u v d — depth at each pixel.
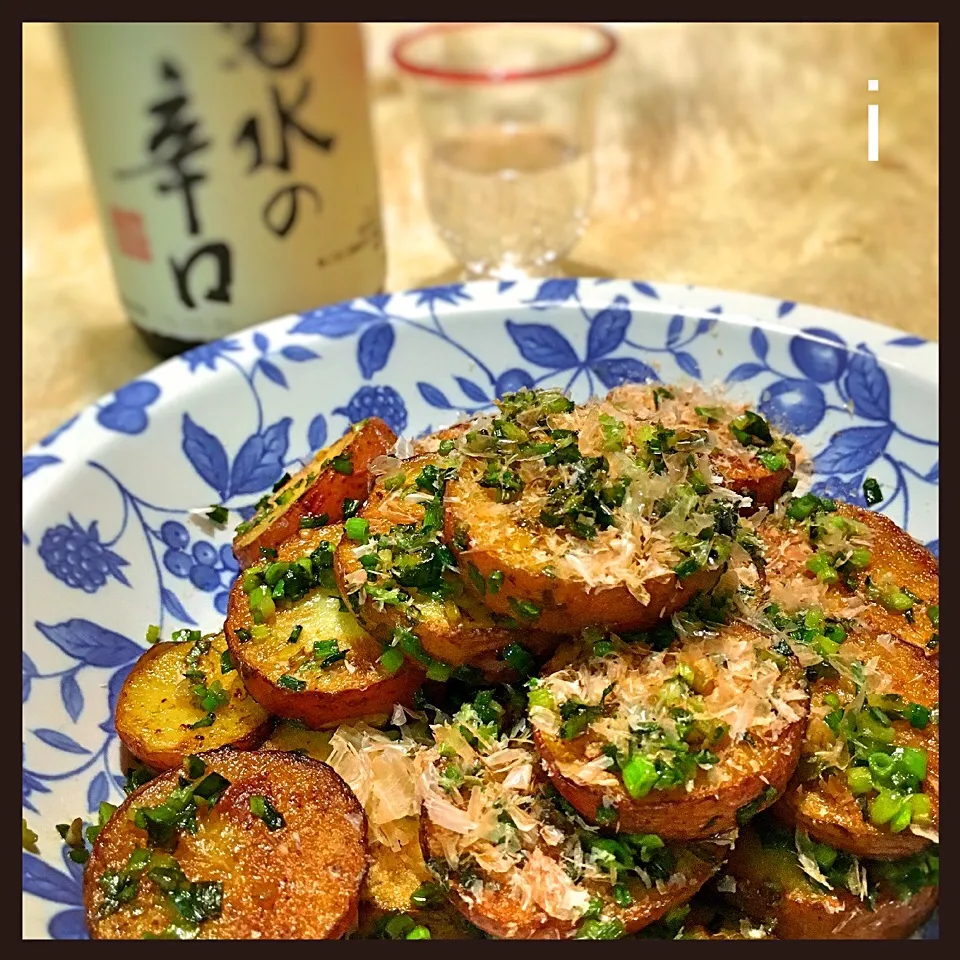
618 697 0.20
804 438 0.31
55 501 0.27
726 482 0.25
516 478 0.22
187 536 0.29
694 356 0.32
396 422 0.33
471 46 0.51
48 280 0.42
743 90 0.55
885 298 0.37
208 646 0.26
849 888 0.20
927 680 0.22
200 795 0.21
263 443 0.31
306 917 0.19
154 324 0.36
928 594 0.25
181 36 0.30
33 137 0.53
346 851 0.20
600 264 0.41
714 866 0.20
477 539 0.21
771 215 0.44
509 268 0.40
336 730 0.23
